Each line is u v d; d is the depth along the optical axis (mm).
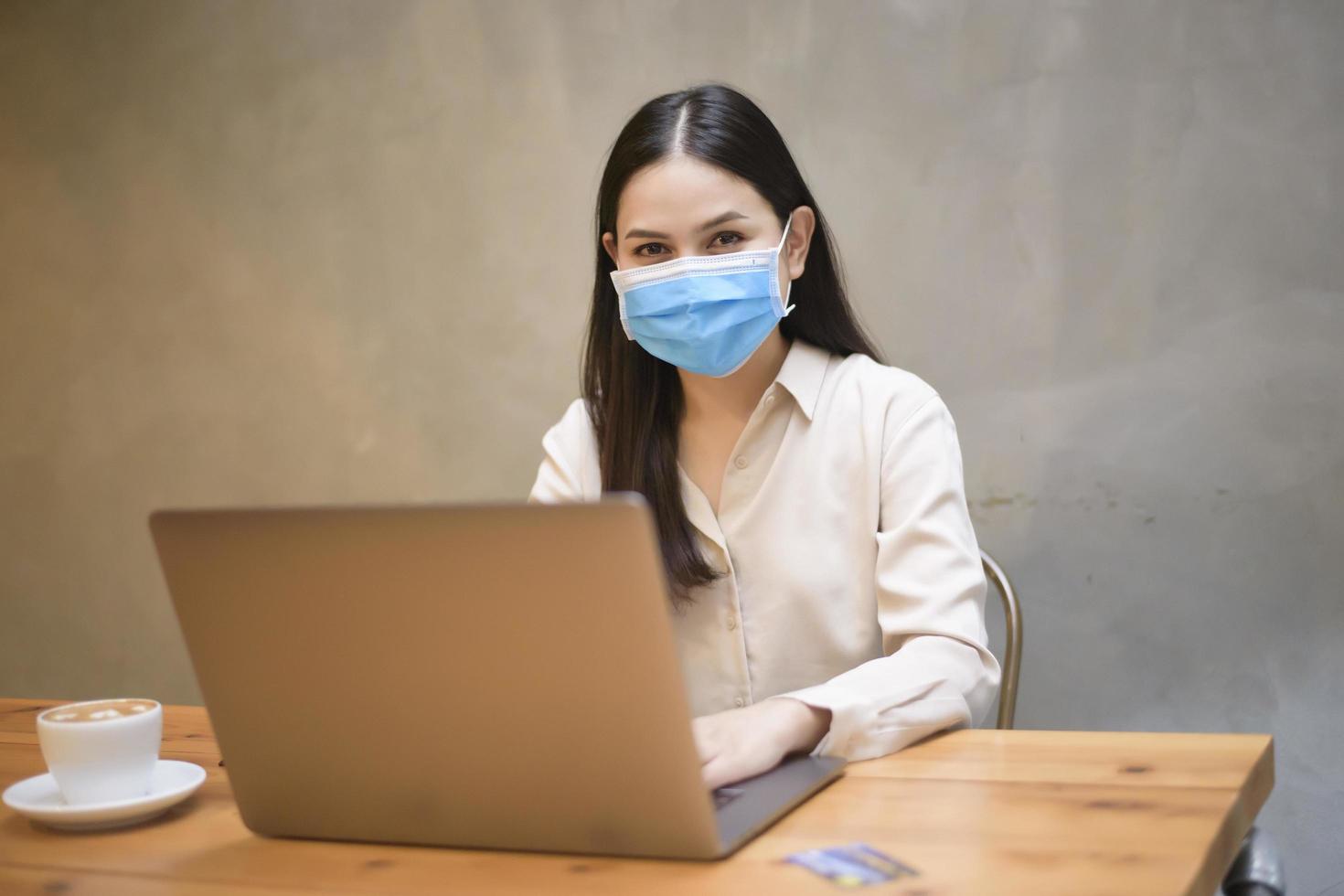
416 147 2895
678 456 1674
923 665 1259
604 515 804
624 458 1653
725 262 1545
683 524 1618
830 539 1575
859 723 1108
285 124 3010
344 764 935
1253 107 2268
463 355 2865
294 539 888
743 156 1563
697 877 829
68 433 3219
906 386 1597
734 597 1593
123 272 3166
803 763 1084
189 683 3121
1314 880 2240
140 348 3152
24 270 3258
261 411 3045
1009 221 2424
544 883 838
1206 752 1066
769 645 1588
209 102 3080
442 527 846
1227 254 2289
